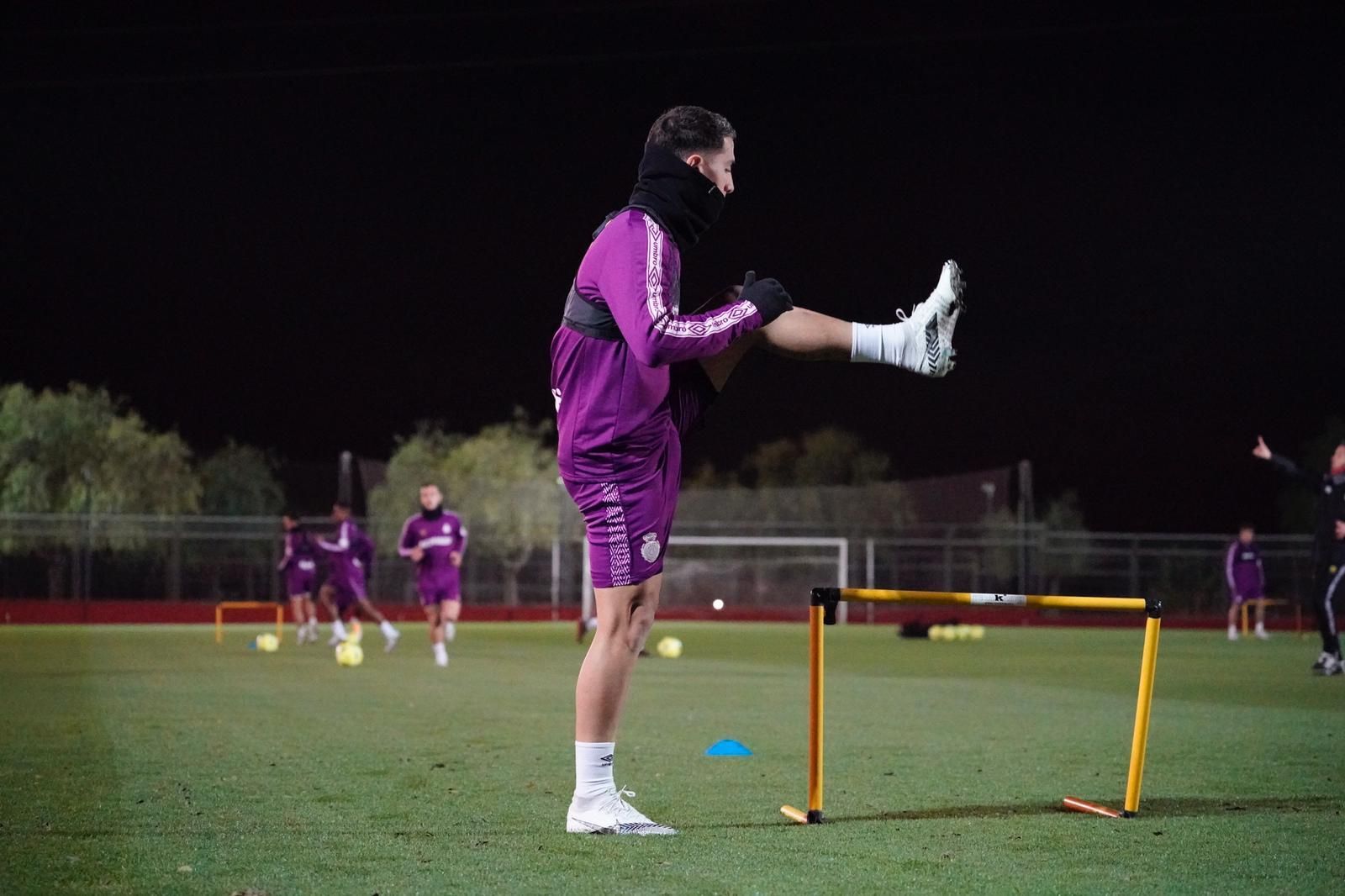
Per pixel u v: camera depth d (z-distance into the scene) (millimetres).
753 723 10039
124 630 27969
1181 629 34906
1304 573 36750
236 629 29422
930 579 38250
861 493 39719
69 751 7883
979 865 4688
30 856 4789
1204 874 4566
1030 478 38219
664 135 5105
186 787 6523
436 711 10797
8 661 17062
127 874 4480
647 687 13859
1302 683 14609
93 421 40938
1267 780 6977
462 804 6012
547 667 17000
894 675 15984
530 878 4426
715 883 4359
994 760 7848
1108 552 37625
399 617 36125
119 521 34250
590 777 5305
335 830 5320
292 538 24141
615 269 4930
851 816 5781
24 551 33625
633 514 5168
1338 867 4688
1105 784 6820
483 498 39719
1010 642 25781
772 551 38844
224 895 4180
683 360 4855
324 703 11477
